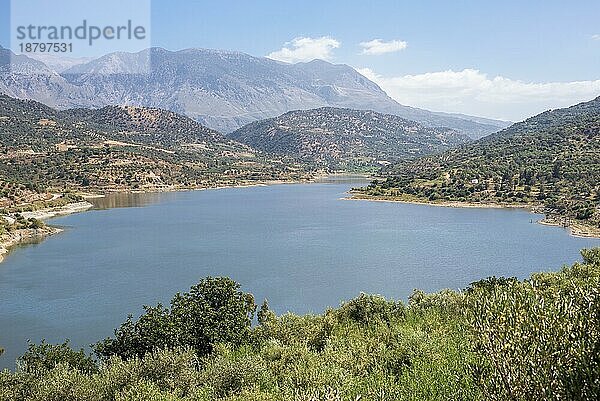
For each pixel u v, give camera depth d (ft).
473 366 42.80
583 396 35.12
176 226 498.69
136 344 115.96
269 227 489.67
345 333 118.11
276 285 278.05
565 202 547.08
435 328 103.45
